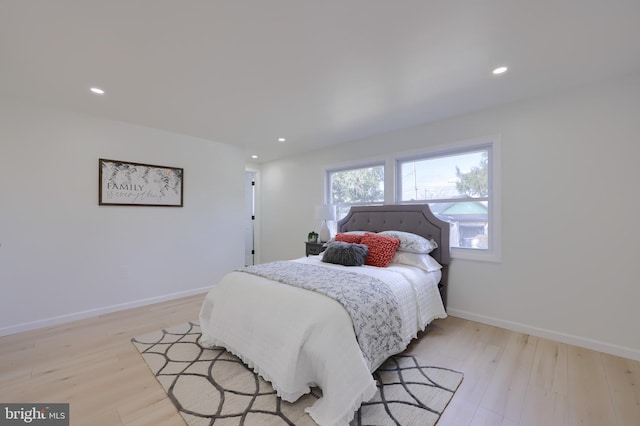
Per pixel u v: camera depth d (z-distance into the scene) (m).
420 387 1.85
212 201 4.24
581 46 1.85
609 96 2.31
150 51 1.89
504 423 1.55
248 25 1.64
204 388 1.83
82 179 3.10
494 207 2.88
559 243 2.54
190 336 2.62
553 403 1.71
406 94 2.58
